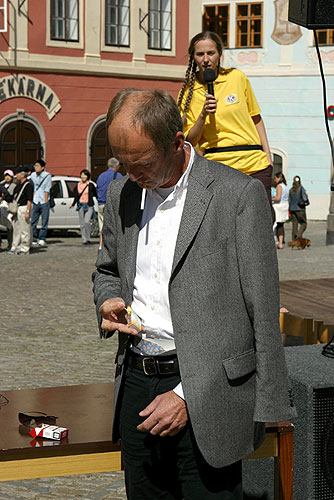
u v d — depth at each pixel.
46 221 19.20
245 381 2.62
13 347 8.16
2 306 10.59
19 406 3.47
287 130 30.23
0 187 17.41
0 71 24.17
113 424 2.85
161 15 27.06
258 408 2.55
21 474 2.96
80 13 25.41
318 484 3.53
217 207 2.59
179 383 2.65
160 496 2.79
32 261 15.87
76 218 21.39
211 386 2.56
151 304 2.68
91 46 25.70
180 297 2.59
